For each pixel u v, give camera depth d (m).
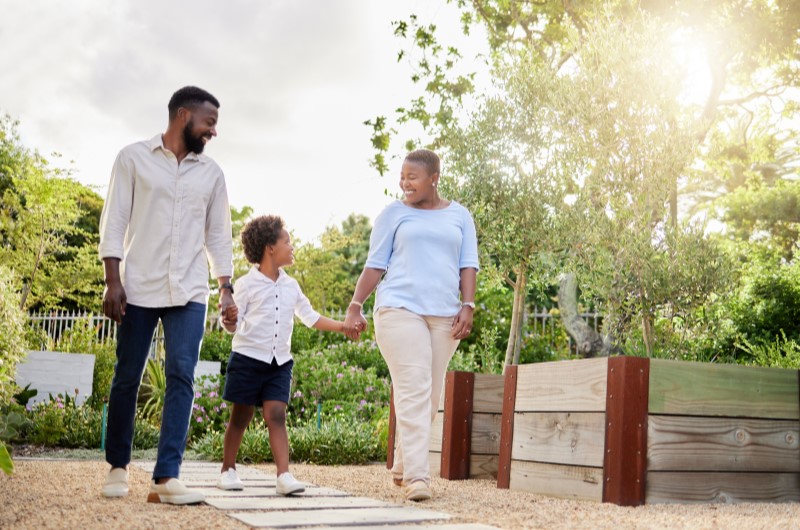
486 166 6.53
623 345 5.34
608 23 6.32
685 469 3.77
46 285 15.53
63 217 15.39
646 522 3.07
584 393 3.94
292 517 3.03
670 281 4.92
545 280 6.38
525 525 2.97
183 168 3.70
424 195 4.08
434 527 2.84
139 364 3.61
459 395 5.04
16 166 17.75
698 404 3.83
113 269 3.50
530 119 6.54
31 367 9.52
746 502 3.88
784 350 6.58
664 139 5.67
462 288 4.09
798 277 8.02
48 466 5.29
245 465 6.35
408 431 3.83
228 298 3.84
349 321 4.11
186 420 3.48
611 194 5.81
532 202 6.36
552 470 4.11
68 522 2.75
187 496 3.33
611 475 3.68
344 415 8.73
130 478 4.57
